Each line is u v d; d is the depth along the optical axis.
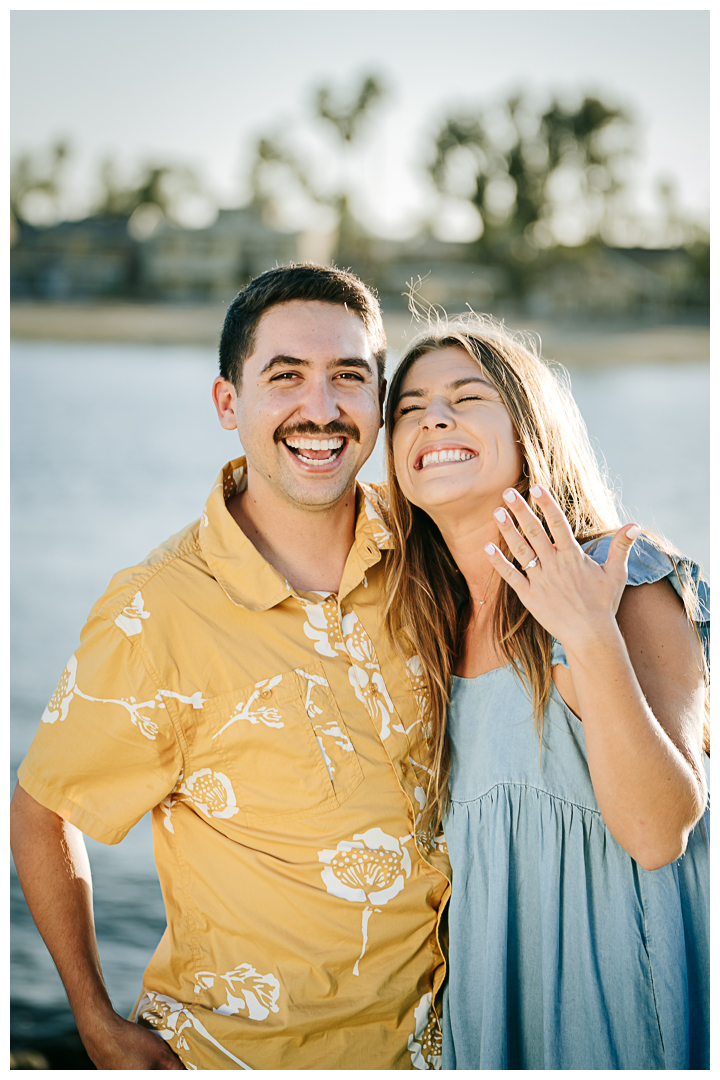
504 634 1.92
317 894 1.81
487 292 51.62
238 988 1.82
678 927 1.79
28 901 1.93
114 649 1.84
